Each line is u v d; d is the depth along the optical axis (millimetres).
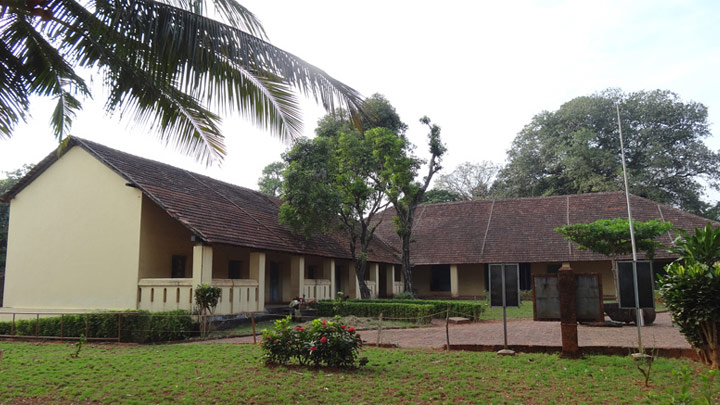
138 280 15852
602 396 6969
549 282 9766
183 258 18047
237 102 7359
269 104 7531
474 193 51031
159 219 17047
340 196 20781
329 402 6828
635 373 8141
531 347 10203
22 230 17891
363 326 16234
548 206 30797
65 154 17719
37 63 7695
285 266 22406
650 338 11312
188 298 14984
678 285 8695
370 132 22562
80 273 16734
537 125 43688
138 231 16141
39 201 17844
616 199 29297
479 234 30203
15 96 7391
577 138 37625
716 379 7562
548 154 41219
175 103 7969
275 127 7652
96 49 7094
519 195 43750
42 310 16953
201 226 15766
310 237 21656
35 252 17531
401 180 22734
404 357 9742
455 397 7039
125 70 7297
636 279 9375
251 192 24828
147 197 16578
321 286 22234
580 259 26203
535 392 7230
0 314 17422
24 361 10016
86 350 11820
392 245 31484
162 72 6930
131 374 8594
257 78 7391
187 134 8234
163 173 18969
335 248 24109
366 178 22938
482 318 19406
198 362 9516
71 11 6734
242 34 6887
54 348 12250
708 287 8305
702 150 36781
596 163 37562
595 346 9812
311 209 20156
